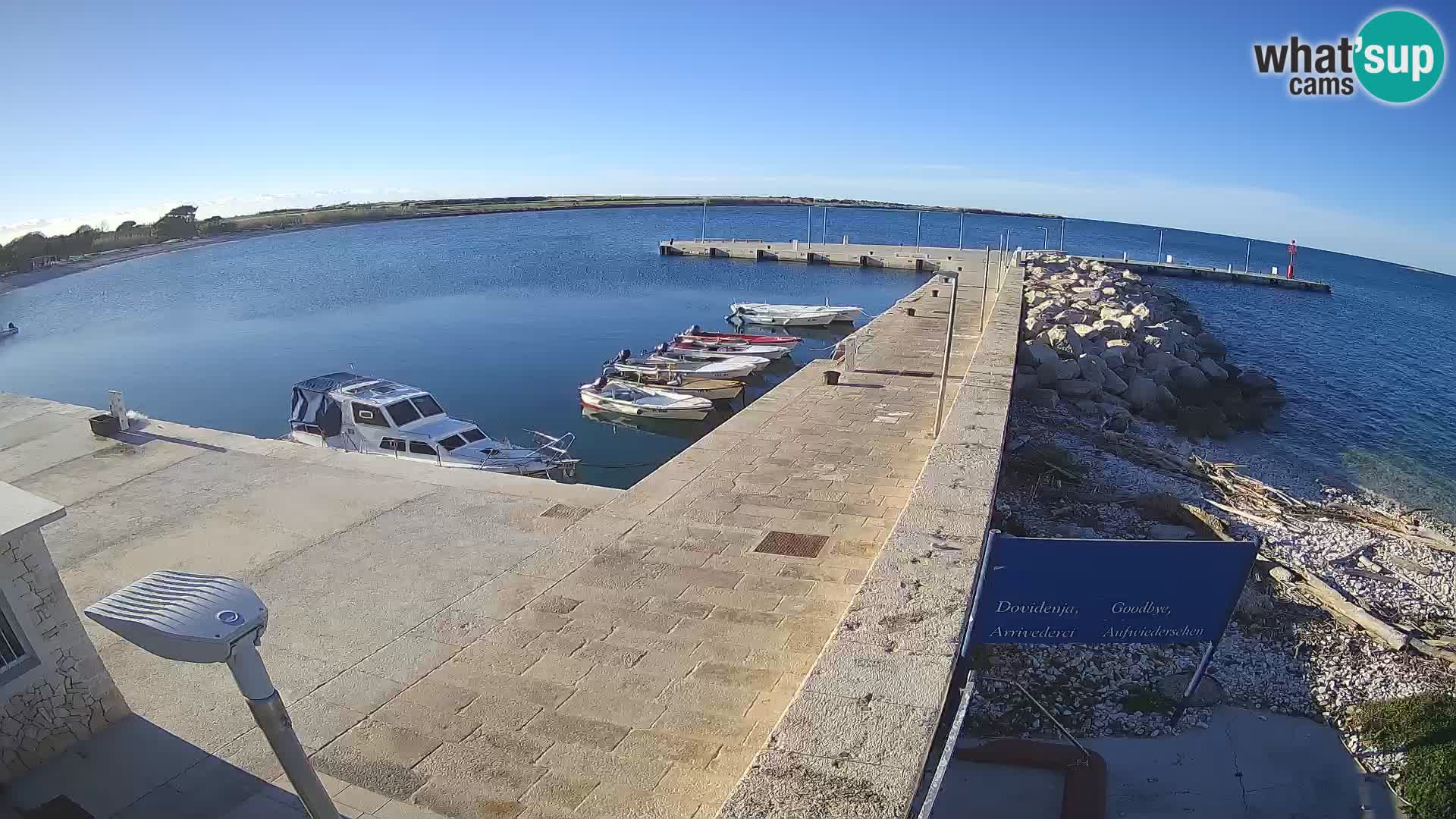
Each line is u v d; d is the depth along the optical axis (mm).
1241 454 24094
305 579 9117
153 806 5805
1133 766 8531
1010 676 9719
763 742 6398
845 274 64062
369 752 6305
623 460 23812
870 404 16141
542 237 110312
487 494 11461
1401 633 10953
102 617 3520
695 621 8117
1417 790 8258
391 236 113125
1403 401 32938
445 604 8523
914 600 6117
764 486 11609
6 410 15906
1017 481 16203
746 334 38000
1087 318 35062
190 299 56969
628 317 46844
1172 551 6496
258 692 3617
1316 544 14734
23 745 6109
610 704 6875
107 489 11922
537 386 31875
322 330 44125
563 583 8891
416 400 19438
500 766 6145
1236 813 8031
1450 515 20172
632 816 5633
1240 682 10000
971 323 27078
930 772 7887
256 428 28172
